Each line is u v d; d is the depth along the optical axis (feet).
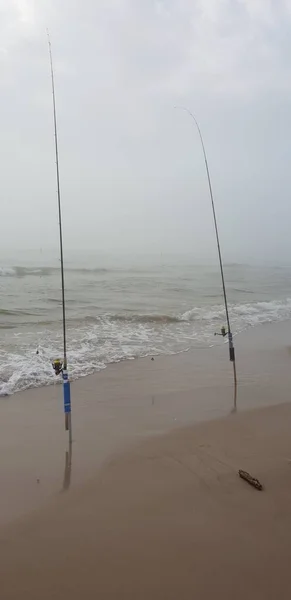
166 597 6.70
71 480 10.90
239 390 19.45
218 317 40.86
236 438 13.74
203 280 77.82
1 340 28.02
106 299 50.14
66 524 8.84
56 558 7.69
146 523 8.80
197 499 9.76
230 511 9.19
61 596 6.75
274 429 14.56
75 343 28.17
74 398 17.99
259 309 47.11
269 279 85.05
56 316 37.88
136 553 7.80
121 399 18.02
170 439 13.70
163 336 32.07
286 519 8.84
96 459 12.20
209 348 28.53
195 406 17.22
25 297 48.98
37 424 15.02
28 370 21.29
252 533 8.36
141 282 70.49
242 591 6.81
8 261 101.40
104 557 7.70
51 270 83.05
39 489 10.42
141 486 10.50
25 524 8.84
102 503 9.70
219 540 8.14
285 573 7.20
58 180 14.61
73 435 14.03
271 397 18.47
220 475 10.99
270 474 10.96
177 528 8.59
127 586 6.95
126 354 26.03
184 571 7.29
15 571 7.33
